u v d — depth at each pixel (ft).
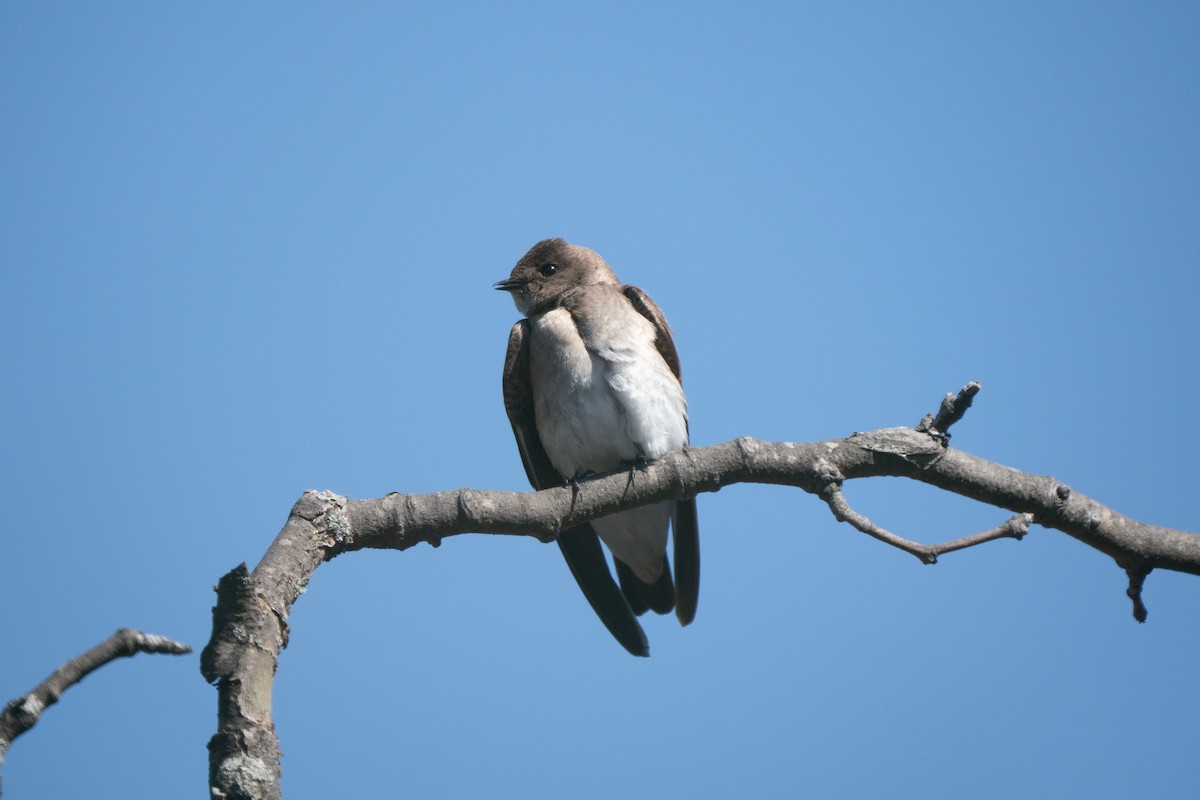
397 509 29.12
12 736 20.24
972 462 31.89
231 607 24.11
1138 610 32.48
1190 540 31.91
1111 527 31.73
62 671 20.76
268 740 23.35
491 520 30.19
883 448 31.65
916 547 28.30
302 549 27.37
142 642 21.15
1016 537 28.04
